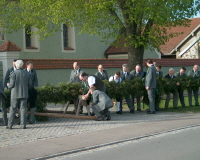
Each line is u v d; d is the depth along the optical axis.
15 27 18.52
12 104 9.55
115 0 14.58
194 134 8.84
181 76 14.37
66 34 25.70
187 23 16.97
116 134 8.81
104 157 6.71
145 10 13.86
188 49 29.73
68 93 11.12
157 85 12.92
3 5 18.42
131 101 12.64
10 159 6.55
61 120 11.13
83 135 8.73
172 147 7.43
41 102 10.85
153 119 11.20
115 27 15.89
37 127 9.89
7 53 16.05
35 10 16.77
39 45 23.47
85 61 19.70
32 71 11.39
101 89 11.05
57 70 18.39
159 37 15.48
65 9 14.84
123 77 12.82
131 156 6.73
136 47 15.58
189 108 14.01
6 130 9.45
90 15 15.10
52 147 7.47
